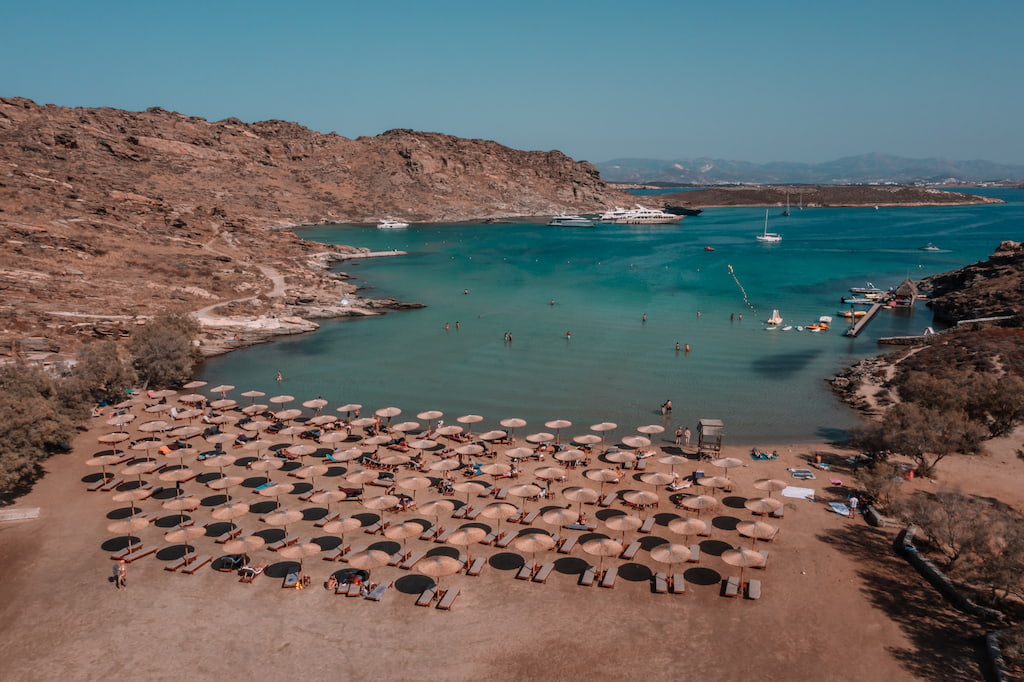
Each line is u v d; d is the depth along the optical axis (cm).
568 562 3741
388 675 2862
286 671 2886
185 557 3700
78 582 3538
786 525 4150
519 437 5869
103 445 5550
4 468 4312
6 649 3030
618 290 14338
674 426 6162
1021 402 5122
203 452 5397
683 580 3494
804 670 2873
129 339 8194
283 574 3609
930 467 4859
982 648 2984
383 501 4075
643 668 2895
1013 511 4238
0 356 7056
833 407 6719
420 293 14275
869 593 3419
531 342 9612
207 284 12088
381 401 6962
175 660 2955
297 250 18688
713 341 9619
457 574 3606
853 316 11000
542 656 2973
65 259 11350
